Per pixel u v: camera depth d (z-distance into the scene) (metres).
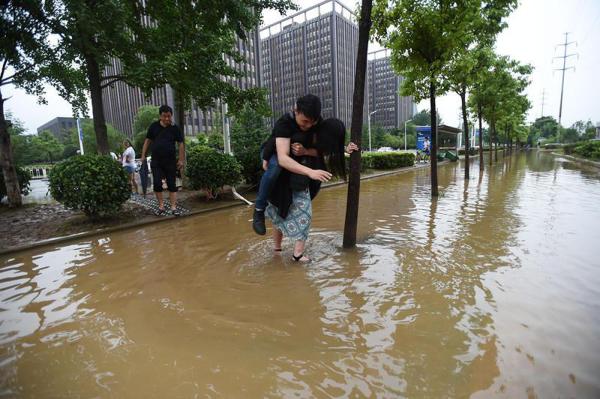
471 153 37.81
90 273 3.60
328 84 95.44
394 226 5.38
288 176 3.51
